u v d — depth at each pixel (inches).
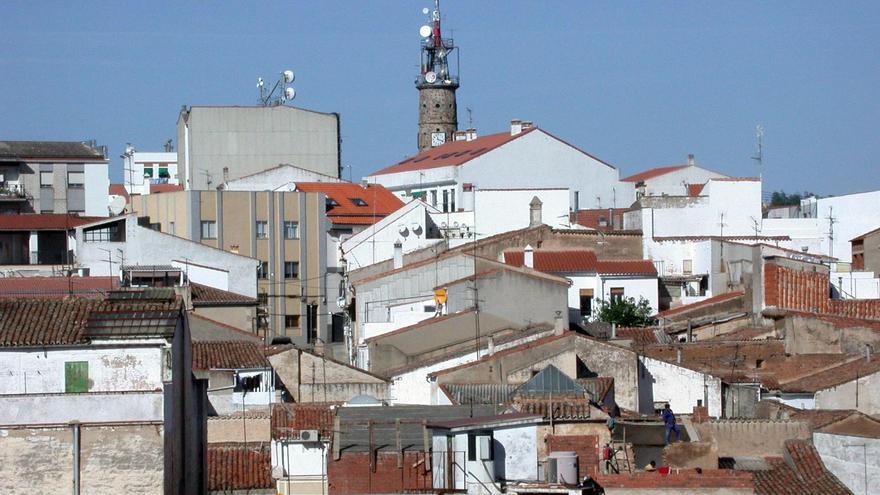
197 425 3627.0
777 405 4229.8
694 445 3513.8
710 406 4628.4
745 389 4559.5
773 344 5064.0
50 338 3105.3
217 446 3848.4
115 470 3046.3
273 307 7736.2
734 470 3410.4
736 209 7480.3
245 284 6579.7
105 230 6569.9
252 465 3742.6
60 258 6948.8
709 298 6220.5
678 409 4650.6
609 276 6466.5
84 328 3127.5
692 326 5708.7
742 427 3799.2
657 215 7406.5
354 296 6245.1
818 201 7716.5
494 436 3166.8
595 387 4133.9
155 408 3065.9
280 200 7864.2
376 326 5442.9
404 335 5093.5
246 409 4355.3
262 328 6520.7
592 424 3535.9
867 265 6973.4
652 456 3607.3
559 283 5226.4
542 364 4458.7
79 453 3041.3
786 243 7362.2
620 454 3499.0
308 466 3607.3
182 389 3321.9
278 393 4512.8
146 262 6540.4
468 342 5012.3
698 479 3134.8
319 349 6112.2
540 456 3427.7
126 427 3056.1
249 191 7824.8
